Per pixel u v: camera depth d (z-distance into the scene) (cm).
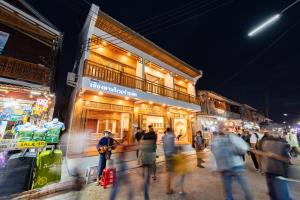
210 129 1919
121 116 1123
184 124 1612
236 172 366
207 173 671
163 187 506
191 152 1262
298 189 479
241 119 2686
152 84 1261
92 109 921
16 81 735
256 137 720
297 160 948
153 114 1281
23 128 486
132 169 709
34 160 483
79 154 812
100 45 1021
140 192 466
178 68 1630
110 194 453
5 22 821
